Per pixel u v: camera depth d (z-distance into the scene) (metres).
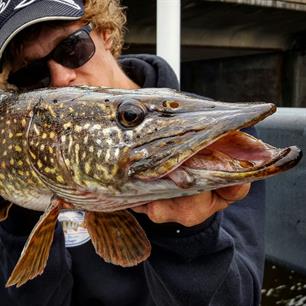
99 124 0.36
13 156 0.40
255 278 0.49
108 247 0.39
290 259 0.72
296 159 0.28
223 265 0.41
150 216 0.35
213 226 0.39
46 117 0.38
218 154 0.31
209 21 3.26
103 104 0.36
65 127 0.37
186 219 0.34
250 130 0.55
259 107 0.30
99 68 0.53
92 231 0.40
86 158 0.36
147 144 0.33
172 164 0.31
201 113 0.33
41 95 0.40
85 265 0.52
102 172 0.35
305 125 0.68
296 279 1.03
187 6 2.91
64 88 0.40
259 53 3.94
